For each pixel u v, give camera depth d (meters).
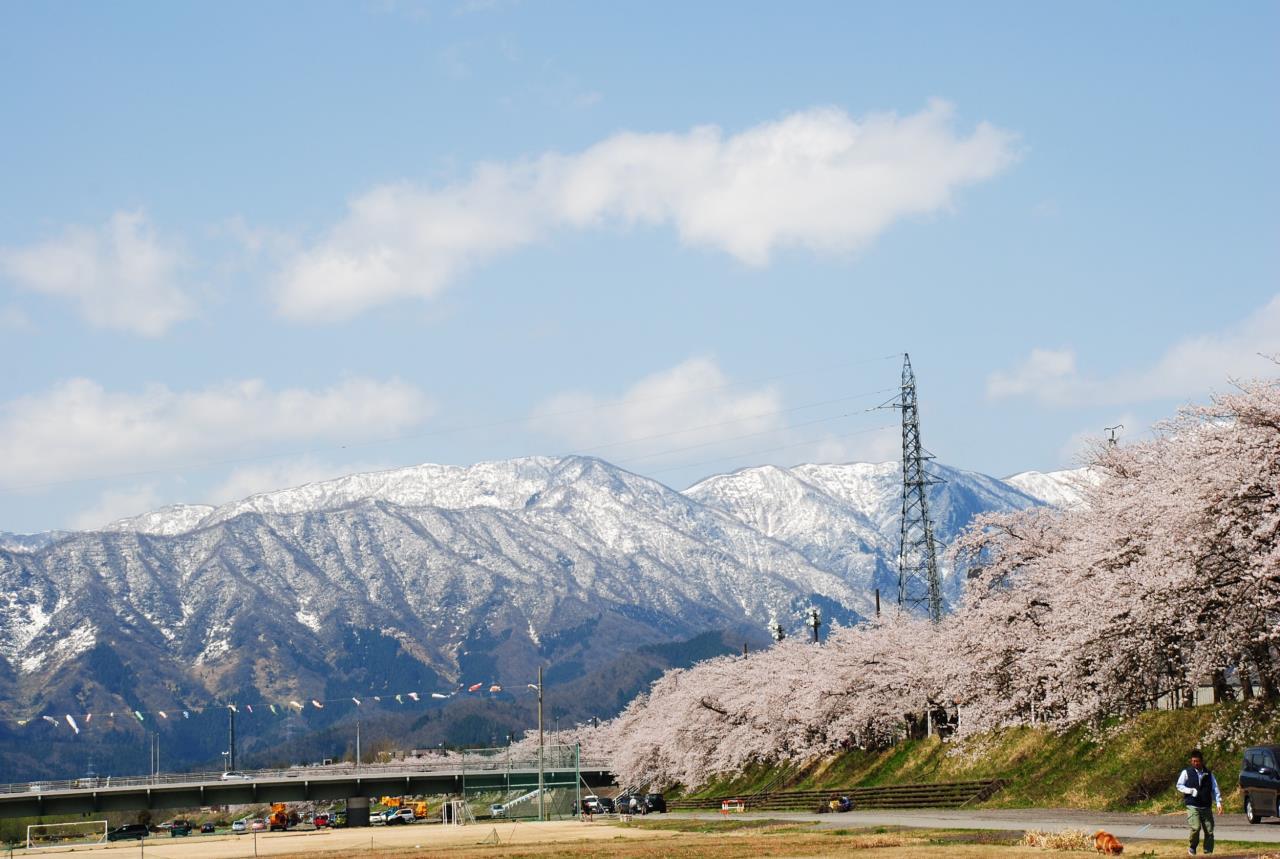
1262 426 55.81
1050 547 79.75
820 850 50.41
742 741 129.25
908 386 138.00
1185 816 56.19
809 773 120.50
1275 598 55.34
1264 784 47.12
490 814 163.38
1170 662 61.78
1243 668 62.75
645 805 129.25
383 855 64.56
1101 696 65.00
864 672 108.19
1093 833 48.47
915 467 136.00
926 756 100.50
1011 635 77.75
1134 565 59.78
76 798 154.75
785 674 122.19
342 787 169.00
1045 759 78.69
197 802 161.12
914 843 51.09
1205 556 56.00
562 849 62.34
